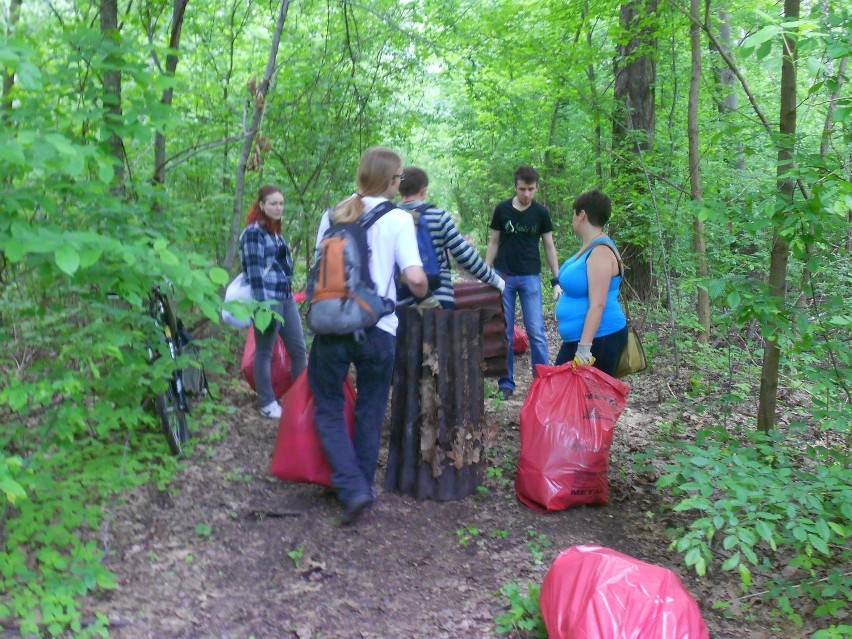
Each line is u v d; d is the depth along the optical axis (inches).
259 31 327.6
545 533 150.5
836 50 127.7
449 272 190.1
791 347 159.3
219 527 145.9
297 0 296.8
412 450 162.4
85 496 149.3
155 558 134.0
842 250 178.2
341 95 299.6
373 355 146.2
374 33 307.0
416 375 161.2
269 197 187.8
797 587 127.1
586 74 367.6
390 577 133.3
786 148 153.0
